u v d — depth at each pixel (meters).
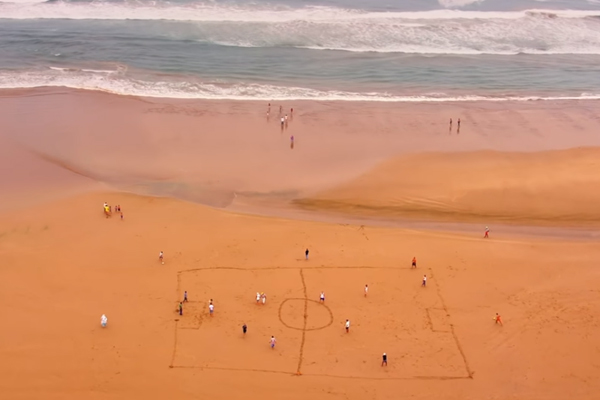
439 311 37.69
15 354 33.47
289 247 43.12
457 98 68.44
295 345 34.94
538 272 41.31
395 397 32.00
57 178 50.62
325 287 39.47
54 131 57.75
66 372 32.62
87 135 57.31
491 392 32.47
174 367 33.19
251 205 48.19
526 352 34.94
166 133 58.09
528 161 54.41
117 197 48.31
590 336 36.09
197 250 42.34
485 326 36.62
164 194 49.12
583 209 48.19
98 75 70.62
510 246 44.09
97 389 31.78
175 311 36.97
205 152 55.22
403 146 56.81
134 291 38.34
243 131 58.91
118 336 34.94
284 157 54.69
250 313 37.09
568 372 33.78
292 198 49.16
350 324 36.53
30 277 38.94
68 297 37.56
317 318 36.94
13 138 56.16
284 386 32.38
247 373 33.03
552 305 38.34
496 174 52.19
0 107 61.84
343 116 62.72
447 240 44.62
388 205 48.47
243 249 42.69
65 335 34.78
